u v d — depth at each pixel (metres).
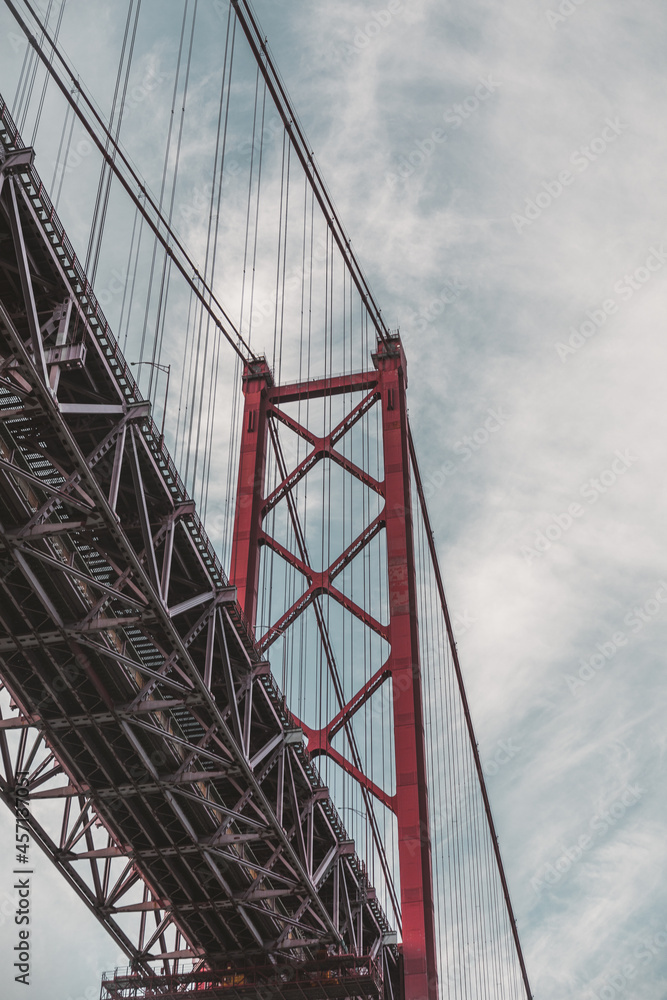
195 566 39.09
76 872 43.56
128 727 39.38
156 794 41.91
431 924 45.97
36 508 35.88
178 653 37.03
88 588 38.44
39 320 32.41
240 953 46.22
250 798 41.84
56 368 31.27
